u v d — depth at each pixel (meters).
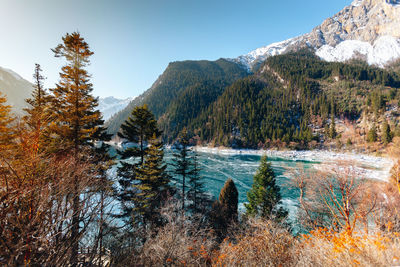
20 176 4.50
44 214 3.95
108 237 6.14
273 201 16.58
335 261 3.99
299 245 5.94
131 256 5.82
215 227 15.81
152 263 5.95
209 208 18.66
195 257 6.88
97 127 13.48
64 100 12.37
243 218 15.67
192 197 19.16
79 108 12.38
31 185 4.24
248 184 34.34
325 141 83.56
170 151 74.25
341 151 67.12
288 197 26.00
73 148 11.12
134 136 16.00
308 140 84.12
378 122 78.69
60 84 12.68
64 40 12.76
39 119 7.52
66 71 12.69
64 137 11.38
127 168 14.51
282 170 44.28
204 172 43.47
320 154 68.94
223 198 19.16
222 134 102.06
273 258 5.69
